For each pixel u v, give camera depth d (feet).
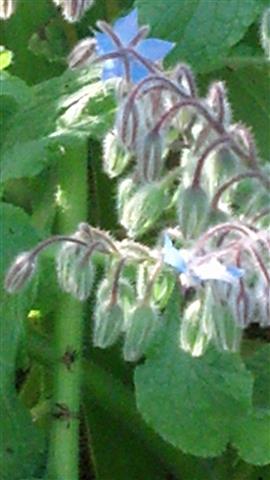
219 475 1.55
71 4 1.22
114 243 1.21
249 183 1.18
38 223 1.52
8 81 1.56
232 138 1.14
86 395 1.57
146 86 1.12
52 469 1.40
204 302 1.14
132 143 1.12
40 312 1.49
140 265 1.22
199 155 1.16
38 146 1.48
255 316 1.20
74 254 1.21
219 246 1.15
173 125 1.17
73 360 1.45
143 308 1.21
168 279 1.24
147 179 1.13
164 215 1.47
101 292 1.22
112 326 1.21
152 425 1.41
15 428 1.40
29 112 1.54
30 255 1.19
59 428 1.42
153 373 1.42
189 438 1.41
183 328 1.18
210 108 1.15
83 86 1.53
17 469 1.39
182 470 1.56
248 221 1.20
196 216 1.14
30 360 1.53
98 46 1.16
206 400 1.41
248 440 1.41
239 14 1.57
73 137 1.47
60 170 1.53
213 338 1.22
